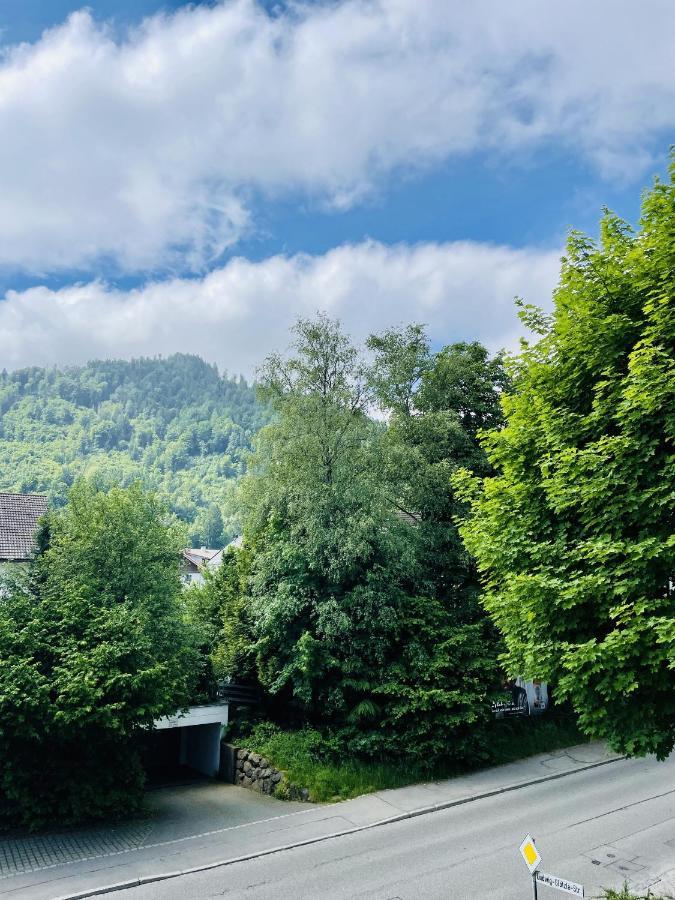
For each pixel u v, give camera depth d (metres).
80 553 21.22
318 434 23.55
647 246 11.34
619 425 10.49
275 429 24.39
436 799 19.16
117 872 14.70
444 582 25.39
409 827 17.08
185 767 26.86
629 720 9.95
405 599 22.73
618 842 14.95
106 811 18.31
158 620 21.30
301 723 23.61
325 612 21.66
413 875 13.77
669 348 10.30
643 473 10.16
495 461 13.23
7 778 16.44
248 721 24.69
